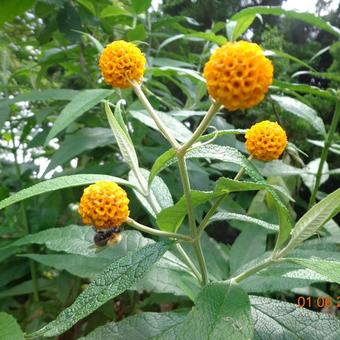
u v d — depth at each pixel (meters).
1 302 0.24
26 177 0.28
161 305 0.22
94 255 0.15
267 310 0.13
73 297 0.21
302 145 0.30
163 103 0.26
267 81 0.09
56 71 0.38
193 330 0.09
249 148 0.13
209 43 0.29
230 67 0.09
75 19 0.25
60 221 0.26
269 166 0.22
